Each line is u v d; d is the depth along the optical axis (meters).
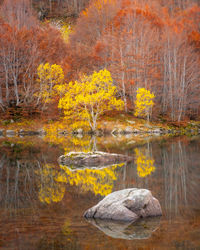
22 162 14.35
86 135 33.78
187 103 44.91
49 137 30.84
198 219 5.72
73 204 6.95
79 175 10.93
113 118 40.19
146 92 39.72
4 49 42.75
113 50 45.72
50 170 12.12
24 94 43.41
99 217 5.89
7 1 67.06
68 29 78.62
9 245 4.54
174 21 58.31
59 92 40.47
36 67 45.81
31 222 5.64
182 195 7.71
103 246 4.44
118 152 17.61
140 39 46.12
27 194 8.05
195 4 71.75
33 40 48.75
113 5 63.16
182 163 13.66
